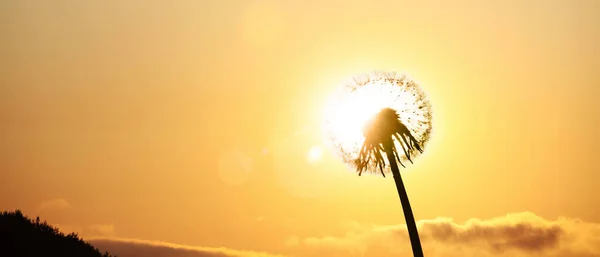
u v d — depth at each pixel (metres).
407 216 19.50
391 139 19.94
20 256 31.67
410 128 20.02
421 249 19.23
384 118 20.03
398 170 20.08
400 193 19.77
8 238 32.97
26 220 38.06
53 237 37.50
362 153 20.33
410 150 19.75
